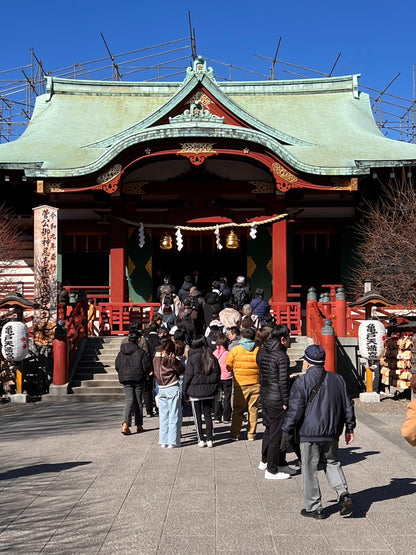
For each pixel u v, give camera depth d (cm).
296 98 3100
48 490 763
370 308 1574
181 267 2633
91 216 2480
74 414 1358
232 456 952
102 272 2538
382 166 2216
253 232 2275
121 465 891
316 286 2553
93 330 2178
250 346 1070
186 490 760
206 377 1018
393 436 1088
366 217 2289
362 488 766
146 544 583
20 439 1084
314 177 2167
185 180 2302
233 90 3131
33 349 1717
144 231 2497
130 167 2139
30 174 2145
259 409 1394
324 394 659
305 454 657
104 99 3111
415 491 750
